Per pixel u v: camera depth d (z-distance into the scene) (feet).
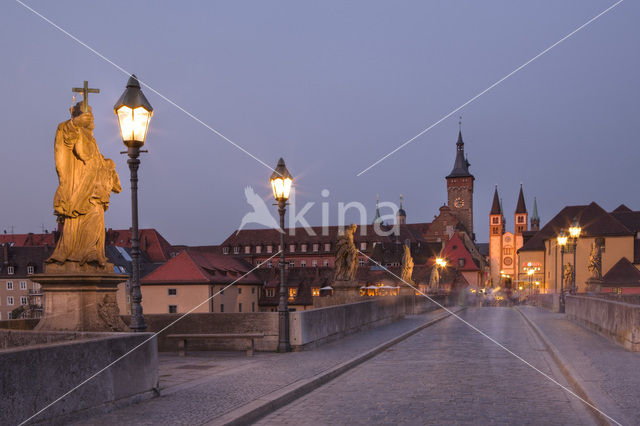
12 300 317.42
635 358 40.24
